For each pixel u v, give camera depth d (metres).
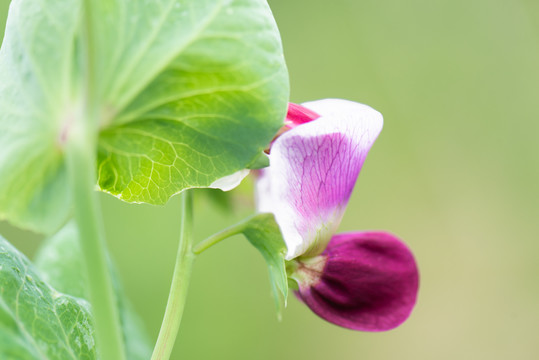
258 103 0.20
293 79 0.71
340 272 0.22
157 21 0.20
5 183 0.19
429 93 0.72
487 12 0.72
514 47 0.72
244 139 0.20
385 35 0.73
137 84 0.20
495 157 0.70
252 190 0.24
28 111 0.19
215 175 0.21
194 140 0.20
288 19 0.73
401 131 0.70
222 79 0.20
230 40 0.20
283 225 0.21
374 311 0.23
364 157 0.22
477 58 0.72
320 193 0.21
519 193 0.69
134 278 0.53
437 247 0.68
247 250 0.57
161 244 0.54
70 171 0.19
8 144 0.19
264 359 0.56
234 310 0.56
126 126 0.20
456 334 0.65
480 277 0.67
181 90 0.20
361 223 0.67
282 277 0.21
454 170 0.70
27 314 0.21
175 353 0.54
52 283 0.24
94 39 0.19
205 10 0.20
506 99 0.72
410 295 0.23
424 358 0.64
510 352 0.65
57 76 0.19
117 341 0.19
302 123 0.21
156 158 0.20
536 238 0.68
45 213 0.19
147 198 0.21
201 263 0.55
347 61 0.72
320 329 0.60
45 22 0.19
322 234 0.21
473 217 0.69
